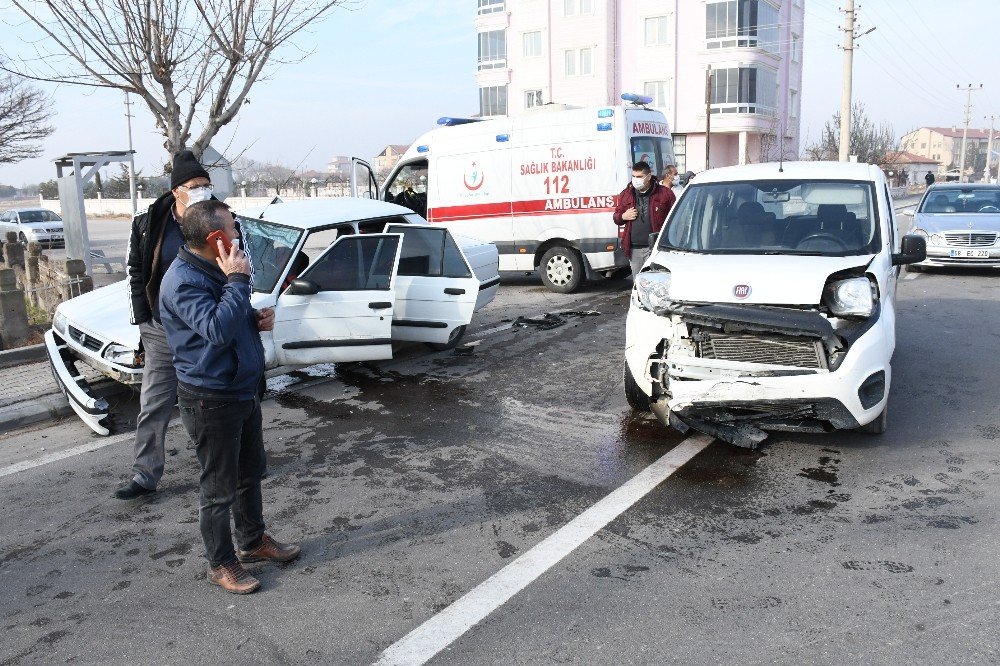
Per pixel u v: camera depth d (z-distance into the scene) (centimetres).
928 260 1255
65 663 303
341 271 664
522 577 356
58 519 438
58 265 1061
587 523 409
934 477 452
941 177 7744
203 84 759
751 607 324
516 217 1194
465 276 734
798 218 567
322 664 296
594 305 1069
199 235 322
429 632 314
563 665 290
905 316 926
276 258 663
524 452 516
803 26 4847
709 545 380
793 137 4816
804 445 511
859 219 558
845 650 292
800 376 451
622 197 870
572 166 1141
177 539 409
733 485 452
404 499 448
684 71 4091
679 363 482
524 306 1080
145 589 358
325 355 655
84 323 602
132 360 561
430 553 382
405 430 568
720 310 467
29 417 618
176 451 540
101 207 5150
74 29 698
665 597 334
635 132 1131
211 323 312
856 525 396
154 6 730
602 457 503
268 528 416
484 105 4684
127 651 310
